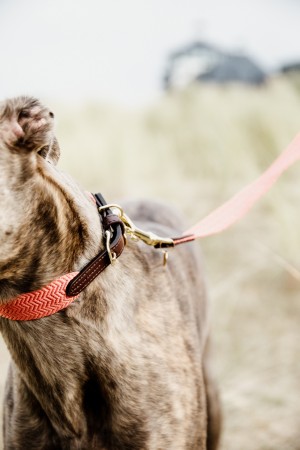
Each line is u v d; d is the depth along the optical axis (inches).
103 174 299.7
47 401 84.6
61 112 394.3
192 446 91.3
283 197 181.2
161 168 295.7
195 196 253.6
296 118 229.5
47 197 75.4
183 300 104.1
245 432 139.5
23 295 76.7
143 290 90.7
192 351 97.2
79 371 81.9
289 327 175.8
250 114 237.5
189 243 129.6
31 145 74.4
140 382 84.4
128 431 84.3
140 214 133.6
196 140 278.5
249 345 168.1
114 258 81.4
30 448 89.7
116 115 412.8
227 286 182.9
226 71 717.9
